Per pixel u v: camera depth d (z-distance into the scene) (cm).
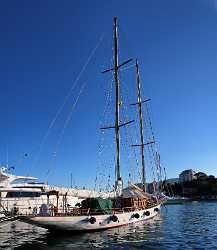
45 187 5088
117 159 5141
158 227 4425
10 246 3067
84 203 3938
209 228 4375
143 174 7469
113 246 3005
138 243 3155
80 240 3309
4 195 4584
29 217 3381
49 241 3275
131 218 4556
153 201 6228
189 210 9144
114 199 4509
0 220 3394
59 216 3522
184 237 3534
